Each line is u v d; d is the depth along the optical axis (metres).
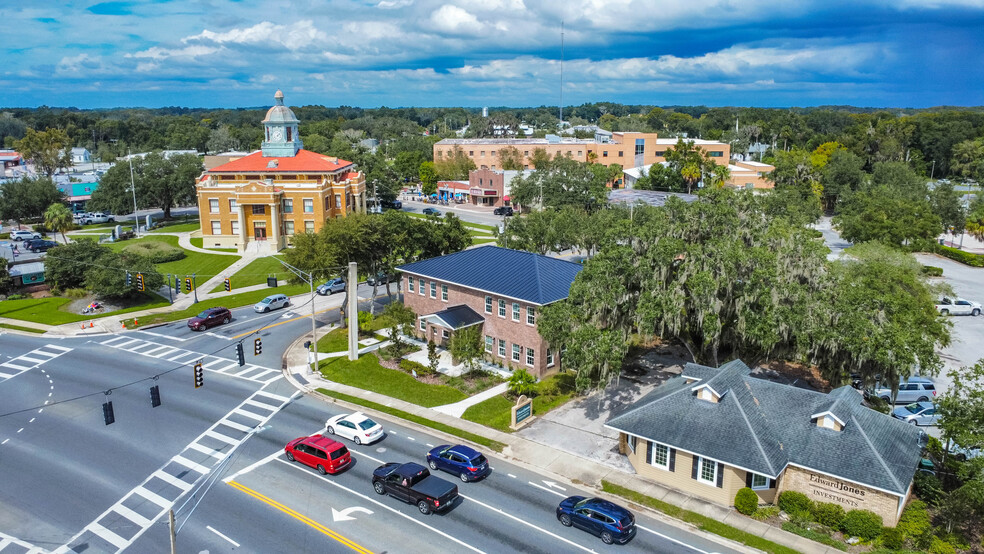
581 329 37.84
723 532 28.23
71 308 66.62
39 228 111.50
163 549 27.17
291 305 68.31
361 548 27.17
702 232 43.34
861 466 28.53
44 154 152.75
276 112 101.50
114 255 70.94
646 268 38.91
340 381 46.88
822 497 29.59
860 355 34.03
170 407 42.09
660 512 29.91
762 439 30.47
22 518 29.52
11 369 49.16
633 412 33.94
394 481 30.83
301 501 30.94
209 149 192.12
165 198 115.75
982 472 26.86
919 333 34.59
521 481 32.88
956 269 80.56
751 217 44.94
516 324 47.44
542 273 49.50
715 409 32.34
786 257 40.25
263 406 42.47
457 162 157.75
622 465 34.50
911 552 26.25
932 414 38.75
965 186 147.50
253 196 90.81
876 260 52.78
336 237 59.34
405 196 154.38
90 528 28.77
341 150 140.50
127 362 50.88
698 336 44.00
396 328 52.66
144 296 70.62
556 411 41.28
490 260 53.69
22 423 39.59
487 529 28.59
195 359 51.62
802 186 114.38
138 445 36.75
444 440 37.66
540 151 150.00
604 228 68.62
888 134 161.25
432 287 54.78
